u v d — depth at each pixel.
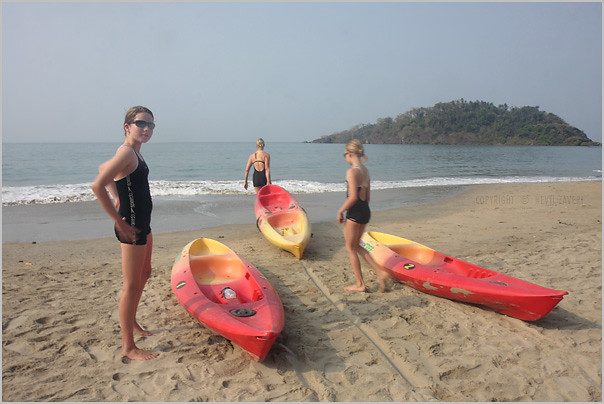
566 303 4.54
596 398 2.85
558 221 9.41
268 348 3.12
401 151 60.50
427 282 4.72
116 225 2.85
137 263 3.13
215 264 5.00
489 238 7.79
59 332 3.76
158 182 18.19
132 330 3.33
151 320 4.09
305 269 5.90
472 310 4.41
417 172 25.73
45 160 31.28
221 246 5.49
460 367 3.24
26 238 7.82
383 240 6.20
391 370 3.20
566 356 3.43
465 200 13.28
